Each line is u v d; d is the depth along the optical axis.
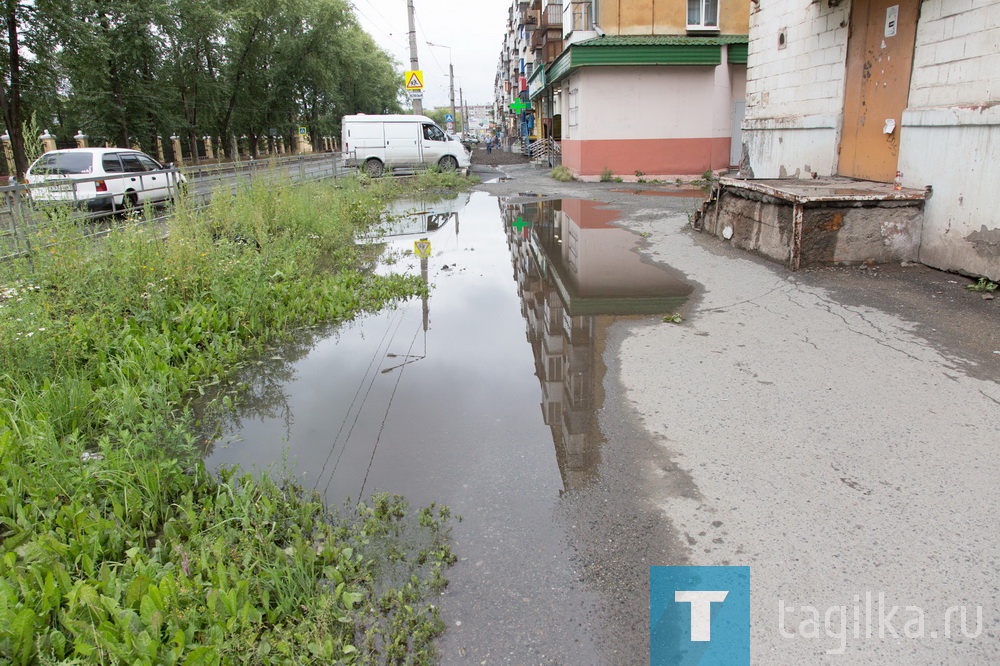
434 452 4.00
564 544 3.03
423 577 2.86
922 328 5.38
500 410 4.58
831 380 4.54
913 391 4.29
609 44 19.12
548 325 6.26
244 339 6.29
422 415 4.57
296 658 2.40
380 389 5.10
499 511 3.32
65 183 7.89
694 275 7.72
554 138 28.25
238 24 32.59
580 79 20.14
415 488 3.60
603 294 7.21
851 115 9.12
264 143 55.75
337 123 58.31
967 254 6.57
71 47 21.69
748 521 3.08
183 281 6.56
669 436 3.94
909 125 7.48
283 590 2.71
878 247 7.29
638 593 2.69
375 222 14.12
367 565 2.94
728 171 21.06
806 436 3.81
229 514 3.23
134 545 3.05
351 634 2.56
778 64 11.23
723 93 20.33
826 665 2.29
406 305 7.57
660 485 3.44
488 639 2.50
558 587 2.76
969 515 3.01
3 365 4.57
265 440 4.29
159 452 3.66
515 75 65.94
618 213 13.59
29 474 3.45
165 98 29.84
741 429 3.96
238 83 37.34
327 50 42.84
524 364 5.48
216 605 2.50
